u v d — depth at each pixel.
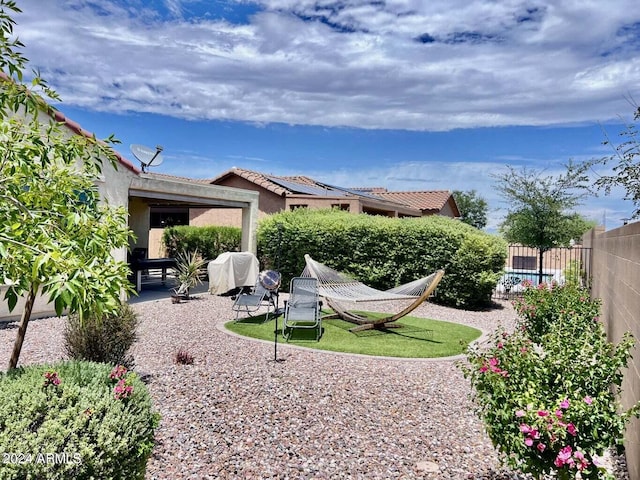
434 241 13.75
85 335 5.62
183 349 7.47
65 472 2.56
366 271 14.38
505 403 3.22
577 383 3.44
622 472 3.90
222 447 4.16
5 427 2.63
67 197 3.98
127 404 3.15
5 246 2.59
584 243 14.80
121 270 3.65
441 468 3.93
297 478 3.72
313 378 6.17
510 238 18.14
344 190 25.17
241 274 13.84
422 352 7.88
